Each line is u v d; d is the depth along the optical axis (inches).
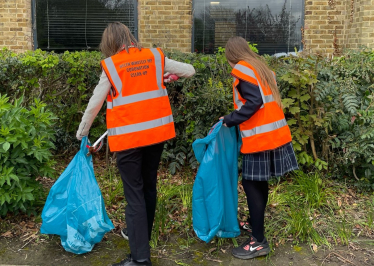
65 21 279.0
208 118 161.6
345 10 269.3
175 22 272.7
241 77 100.6
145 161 105.4
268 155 104.7
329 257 110.4
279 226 127.0
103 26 280.5
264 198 114.1
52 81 176.9
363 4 249.0
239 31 280.8
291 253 112.8
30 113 124.1
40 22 277.9
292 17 276.8
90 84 182.2
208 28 281.1
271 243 117.3
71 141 190.9
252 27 280.1
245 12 278.8
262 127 102.1
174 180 164.6
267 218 132.5
